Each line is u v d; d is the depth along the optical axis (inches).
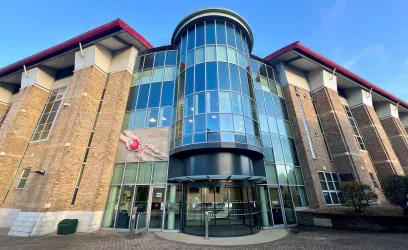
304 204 574.9
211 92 502.6
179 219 458.3
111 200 506.0
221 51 568.1
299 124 676.7
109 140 544.7
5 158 583.8
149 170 516.4
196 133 463.2
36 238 386.0
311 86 829.8
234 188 451.5
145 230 452.8
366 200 466.0
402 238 338.3
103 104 617.9
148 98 622.2
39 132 648.4
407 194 420.8
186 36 639.8
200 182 446.0
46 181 468.1
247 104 525.7
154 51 709.3
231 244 333.7
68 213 476.7
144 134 563.5
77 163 520.7
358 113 914.7
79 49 668.1
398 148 975.0
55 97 708.0
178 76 606.9
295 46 702.5
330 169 669.9
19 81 837.2
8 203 542.6
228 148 445.1
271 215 503.8
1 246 325.1
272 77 752.3
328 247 302.7
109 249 304.7
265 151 580.4
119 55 695.1
